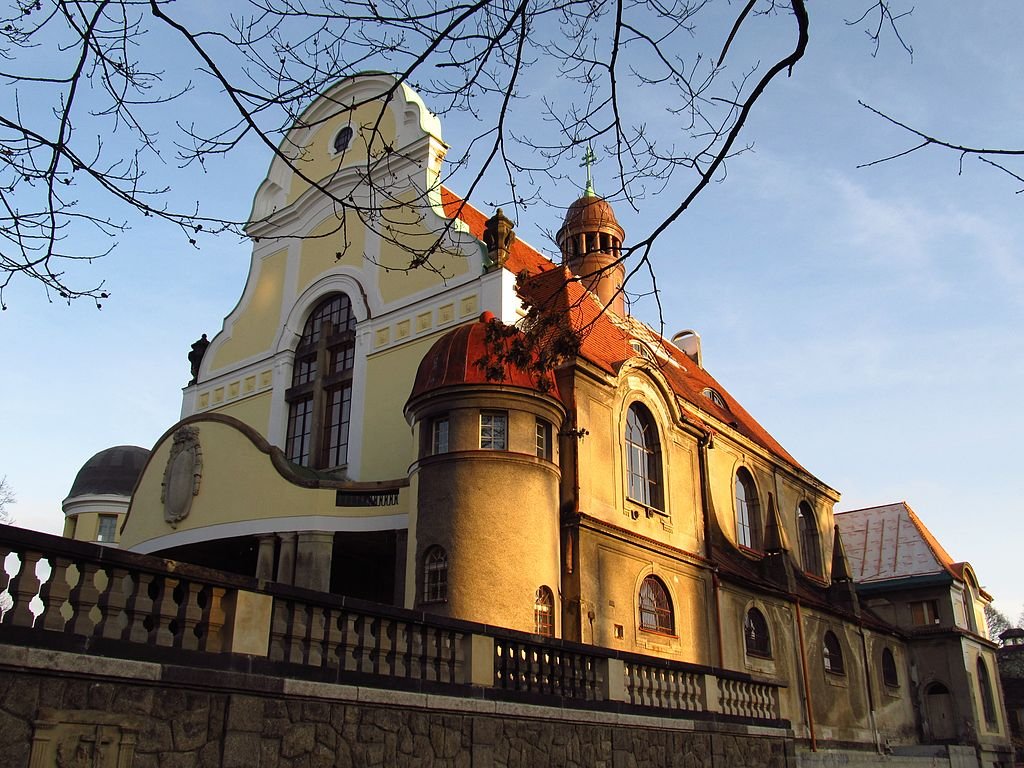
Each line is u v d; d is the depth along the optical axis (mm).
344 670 11594
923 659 42000
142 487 27109
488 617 19344
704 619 27031
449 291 26531
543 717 14328
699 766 17875
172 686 9727
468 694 13164
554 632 20547
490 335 12398
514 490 20609
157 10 6445
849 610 36656
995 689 45156
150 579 9953
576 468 23062
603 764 15367
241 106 6949
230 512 24250
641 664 17203
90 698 9070
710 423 31875
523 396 21438
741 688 20438
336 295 30266
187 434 26172
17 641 8633
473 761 12953
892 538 46312
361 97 31344
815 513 39500
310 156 32531
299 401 29828
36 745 8586
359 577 26734
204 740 9922
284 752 10641
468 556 19828
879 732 36219
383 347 27656
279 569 22766
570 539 22391
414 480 21469
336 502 23125
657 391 27953
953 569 44344
